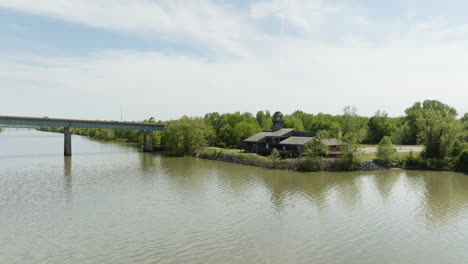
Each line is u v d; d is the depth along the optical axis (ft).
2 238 125.39
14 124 368.48
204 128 423.64
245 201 178.91
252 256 111.34
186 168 296.10
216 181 233.76
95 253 112.78
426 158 301.02
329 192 200.95
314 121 527.81
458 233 134.10
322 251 115.85
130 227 137.80
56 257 109.81
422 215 156.46
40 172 269.44
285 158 316.81
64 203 173.47
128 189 207.00
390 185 222.07
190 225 140.56
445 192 202.18
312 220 148.15
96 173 265.75
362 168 281.13
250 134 422.00
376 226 141.28
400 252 115.96
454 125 304.50
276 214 156.35
